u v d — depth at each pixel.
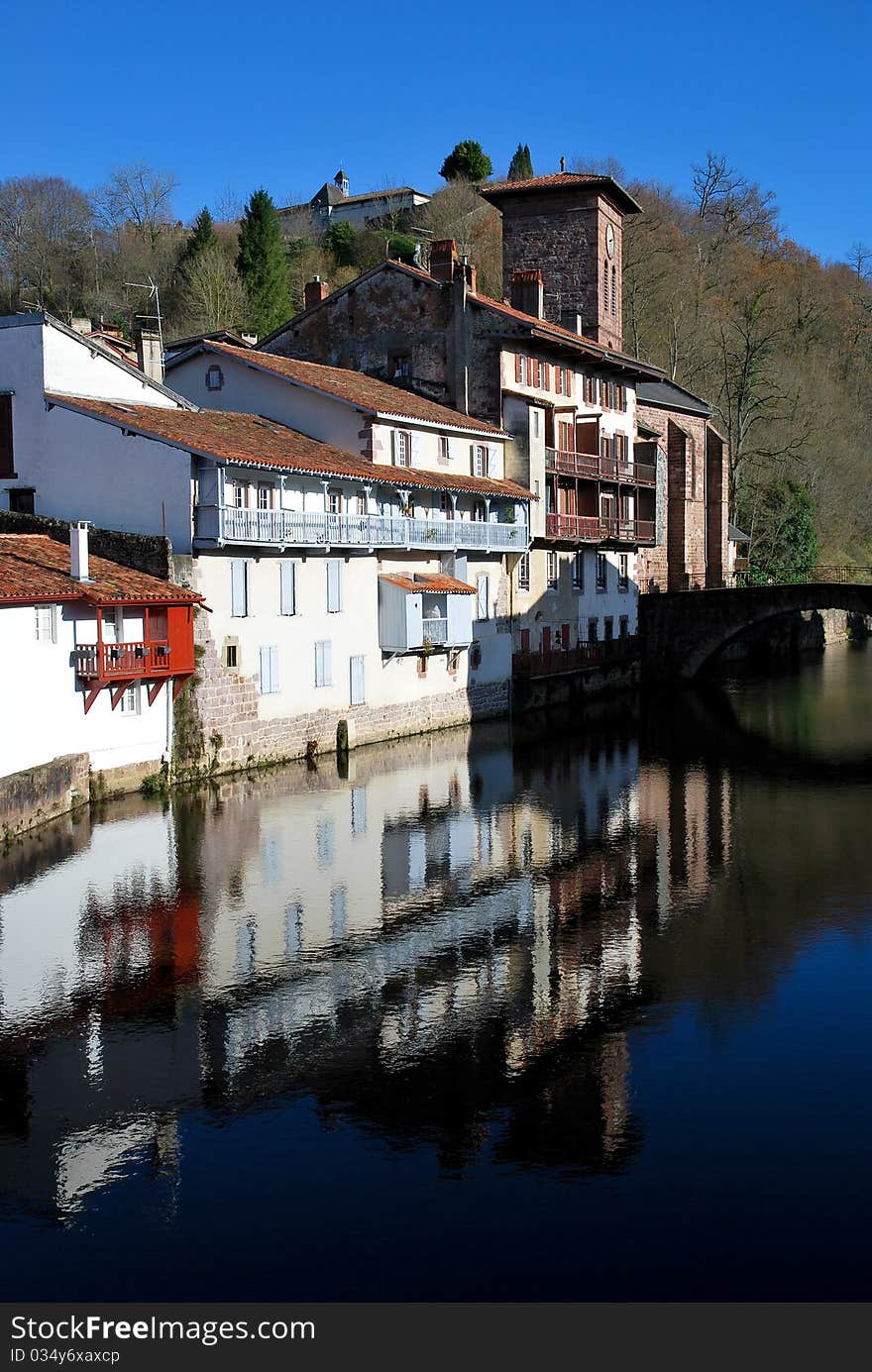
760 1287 14.20
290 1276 14.31
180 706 37.84
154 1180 16.11
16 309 95.56
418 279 57.62
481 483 53.06
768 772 44.88
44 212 104.94
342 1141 17.06
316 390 47.69
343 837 33.00
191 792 37.34
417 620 47.47
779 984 23.05
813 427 102.19
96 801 35.09
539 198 72.44
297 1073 19.05
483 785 41.09
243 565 39.62
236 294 98.75
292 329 60.62
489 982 22.95
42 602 32.53
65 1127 17.36
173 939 24.73
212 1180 16.12
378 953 24.36
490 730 52.75
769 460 101.75
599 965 23.98
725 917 27.09
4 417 40.34
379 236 115.88
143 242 110.31
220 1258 14.59
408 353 58.22
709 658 71.94
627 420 71.25
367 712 46.59
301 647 42.66
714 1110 18.05
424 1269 14.42
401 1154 16.73
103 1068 19.12
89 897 27.16
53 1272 14.38
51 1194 15.80
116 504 38.84
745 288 113.00
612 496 68.31
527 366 59.00
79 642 34.12
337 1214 15.40
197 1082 18.69
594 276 71.81
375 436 47.50
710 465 87.06
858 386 120.94
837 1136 17.31
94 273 104.31
